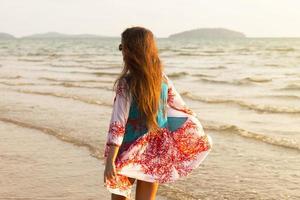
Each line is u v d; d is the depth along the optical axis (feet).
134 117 11.32
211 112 38.37
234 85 61.57
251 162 22.71
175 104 11.78
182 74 80.33
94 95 50.03
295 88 56.75
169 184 19.42
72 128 31.24
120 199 11.84
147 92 11.05
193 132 11.80
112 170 10.89
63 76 80.02
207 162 22.81
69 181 20.10
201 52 203.41
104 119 34.63
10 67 106.83
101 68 102.78
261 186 19.02
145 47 11.13
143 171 11.38
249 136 28.55
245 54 175.42
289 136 28.55
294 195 17.88
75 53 211.20
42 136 29.04
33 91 54.60
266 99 46.62
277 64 108.78
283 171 21.11
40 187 19.36
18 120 34.55
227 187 18.92
